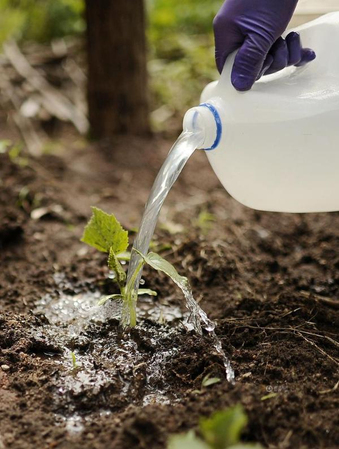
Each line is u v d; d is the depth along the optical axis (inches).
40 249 42.7
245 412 28.0
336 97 30.4
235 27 31.3
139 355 33.1
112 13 53.4
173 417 28.0
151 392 31.1
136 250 32.4
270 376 31.1
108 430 28.4
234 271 40.2
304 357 31.9
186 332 34.8
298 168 31.0
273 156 30.8
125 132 57.0
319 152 30.6
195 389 30.7
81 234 44.4
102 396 30.7
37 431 28.5
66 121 61.9
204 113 30.8
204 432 26.6
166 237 43.4
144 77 56.2
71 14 74.8
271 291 38.6
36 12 75.1
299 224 45.5
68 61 67.9
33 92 63.4
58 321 36.2
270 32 30.8
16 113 60.6
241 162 31.3
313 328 34.1
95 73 55.6
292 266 41.4
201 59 73.7
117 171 53.0
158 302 37.8
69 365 32.6
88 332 35.1
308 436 27.9
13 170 48.6
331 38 31.4
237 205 48.7
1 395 30.4
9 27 70.9
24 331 34.3
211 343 33.1
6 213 44.6
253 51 30.7
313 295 37.1
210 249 41.5
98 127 57.1
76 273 40.4
